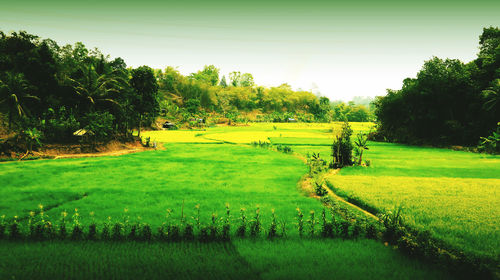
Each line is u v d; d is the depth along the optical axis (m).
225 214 7.82
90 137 23.45
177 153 24.02
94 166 16.27
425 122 36.34
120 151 24.42
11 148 18.95
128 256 5.41
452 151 28.31
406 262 5.23
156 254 5.52
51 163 17.17
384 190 10.68
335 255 5.52
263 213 7.94
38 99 21.94
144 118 32.25
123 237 6.22
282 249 5.81
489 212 7.91
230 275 4.74
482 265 4.68
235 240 6.24
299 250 5.76
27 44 24.12
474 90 31.23
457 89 32.75
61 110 23.41
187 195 9.93
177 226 6.32
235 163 18.17
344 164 18.08
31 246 5.82
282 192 10.68
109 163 17.61
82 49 34.00
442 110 34.72
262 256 5.46
